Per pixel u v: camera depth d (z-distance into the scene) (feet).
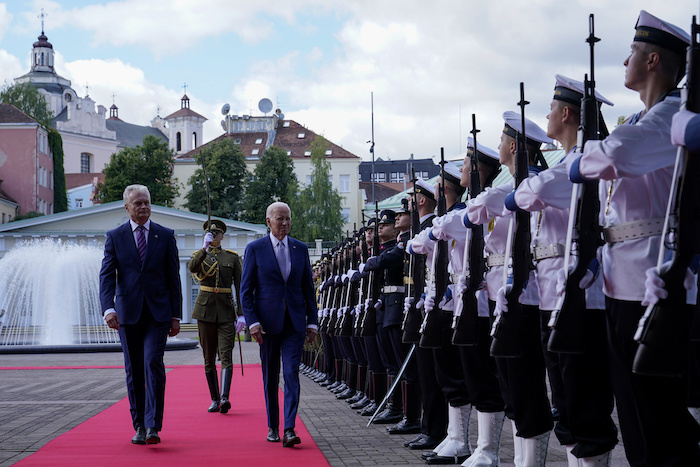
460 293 19.76
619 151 12.03
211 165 225.15
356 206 282.36
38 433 27.22
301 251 26.00
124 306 25.27
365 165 363.56
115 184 228.84
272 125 307.37
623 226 12.94
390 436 26.58
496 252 19.47
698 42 10.94
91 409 34.37
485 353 20.07
